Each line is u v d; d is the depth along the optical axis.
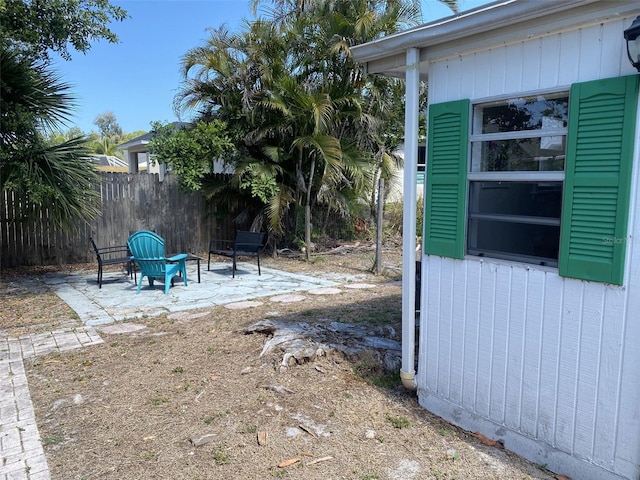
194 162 9.52
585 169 2.33
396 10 9.44
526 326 2.67
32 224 8.10
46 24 6.77
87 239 9.38
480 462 2.65
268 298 6.57
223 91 9.73
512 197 2.72
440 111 3.05
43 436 2.91
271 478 2.49
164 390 3.56
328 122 9.39
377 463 2.63
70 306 6.11
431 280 3.24
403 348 3.47
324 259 10.14
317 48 9.51
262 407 3.28
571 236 2.41
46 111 6.82
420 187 9.30
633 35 1.96
